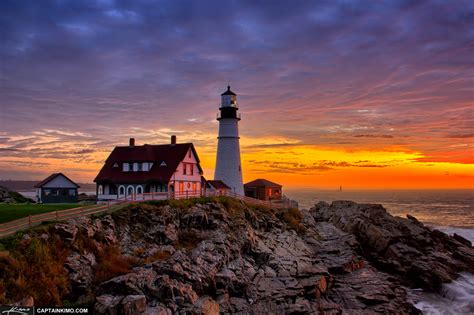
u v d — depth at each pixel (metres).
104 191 57.28
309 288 35.19
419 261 45.44
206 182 62.72
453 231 81.50
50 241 29.81
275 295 32.94
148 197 45.69
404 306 36.41
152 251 35.31
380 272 42.78
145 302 26.45
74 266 28.97
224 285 32.09
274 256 39.66
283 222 53.00
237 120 69.00
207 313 27.98
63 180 66.69
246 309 30.81
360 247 48.06
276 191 74.50
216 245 36.84
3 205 47.19
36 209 41.16
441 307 38.59
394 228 53.25
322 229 54.97
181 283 29.28
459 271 46.91
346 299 35.81
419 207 161.50
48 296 26.02
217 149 69.44
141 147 59.16
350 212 58.31
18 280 25.05
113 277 29.77
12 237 28.30
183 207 44.59
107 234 34.88
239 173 68.31
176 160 55.97
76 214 35.84
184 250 35.16
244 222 46.34
